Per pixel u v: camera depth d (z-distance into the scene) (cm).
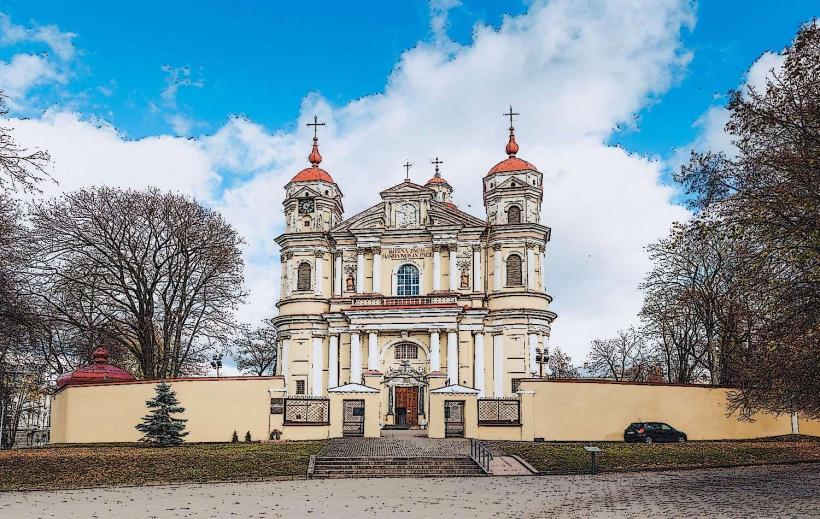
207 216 5978
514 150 7312
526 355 6506
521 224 6744
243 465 3359
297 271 7000
